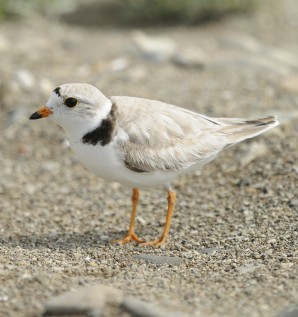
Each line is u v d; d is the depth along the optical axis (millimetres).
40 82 17250
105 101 9742
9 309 7590
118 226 11422
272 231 10367
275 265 9055
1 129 15617
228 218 11148
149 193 12727
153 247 10305
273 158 12859
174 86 17062
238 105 15539
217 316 7309
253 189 11992
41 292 8016
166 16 25219
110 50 20281
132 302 7543
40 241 10703
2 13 24266
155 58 19250
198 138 10211
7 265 8984
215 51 20547
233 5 25062
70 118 9656
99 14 26094
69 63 19078
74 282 8391
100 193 13047
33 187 13445
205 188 12469
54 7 25625
